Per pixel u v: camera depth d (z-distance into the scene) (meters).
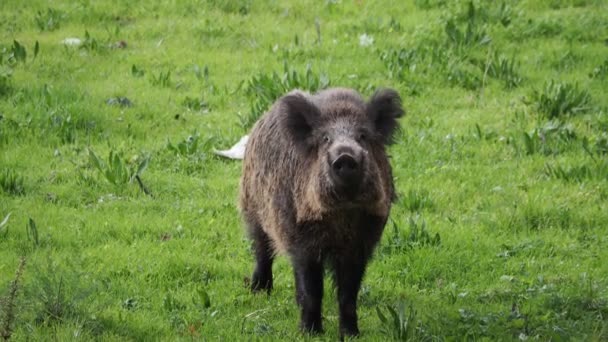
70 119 24.47
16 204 20.41
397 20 32.31
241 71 29.00
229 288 17.19
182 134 24.66
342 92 14.74
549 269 18.09
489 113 25.83
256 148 16.12
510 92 27.28
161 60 29.77
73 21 32.78
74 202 20.89
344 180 12.89
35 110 24.81
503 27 31.34
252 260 18.55
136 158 22.98
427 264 18.09
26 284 15.95
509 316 15.41
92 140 24.08
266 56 29.86
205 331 15.05
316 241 14.40
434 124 25.19
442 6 33.28
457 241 19.08
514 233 19.86
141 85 27.72
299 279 14.81
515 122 25.08
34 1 34.22
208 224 19.89
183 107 26.33
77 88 26.81
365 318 15.89
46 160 22.89
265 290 17.12
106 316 15.16
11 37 31.22
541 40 31.05
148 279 17.45
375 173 13.61
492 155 23.47
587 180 21.91
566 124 24.55
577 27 31.75
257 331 15.06
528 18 32.47
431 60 28.72
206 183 21.89
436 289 17.42
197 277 17.70
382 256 18.50
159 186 21.78
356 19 32.69
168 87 27.72
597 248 19.06
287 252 14.84
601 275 17.78
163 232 19.56
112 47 30.67
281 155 14.88
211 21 32.69
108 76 28.38
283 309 16.30
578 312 15.83
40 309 14.80
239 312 16.16
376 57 29.45
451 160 23.25
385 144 14.75
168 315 15.75
